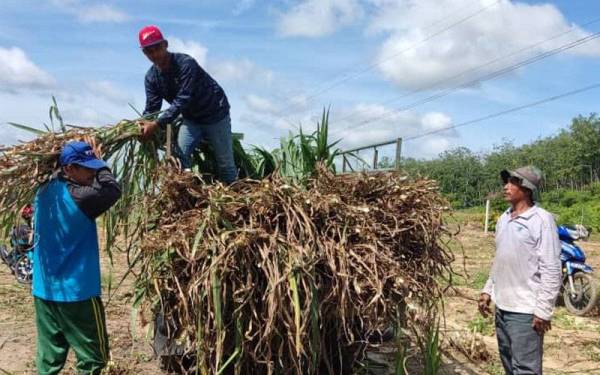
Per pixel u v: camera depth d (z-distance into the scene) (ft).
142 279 13.19
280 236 11.96
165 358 14.24
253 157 18.61
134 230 13.78
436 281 13.75
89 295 12.67
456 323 22.22
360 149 18.10
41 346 13.07
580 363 18.34
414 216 13.48
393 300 12.48
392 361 17.08
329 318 12.38
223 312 11.79
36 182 13.75
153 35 15.43
